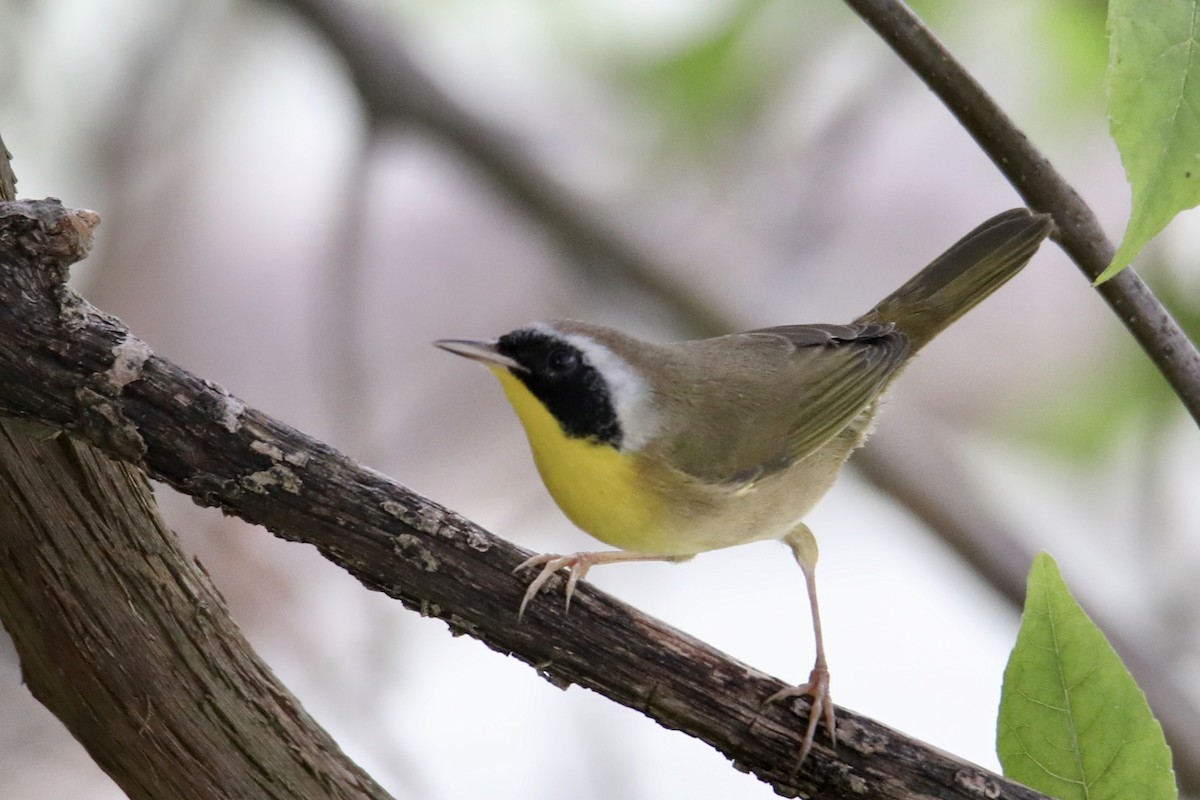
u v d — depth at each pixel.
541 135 12.98
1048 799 6.23
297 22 12.09
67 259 5.71
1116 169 13.10
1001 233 9.89
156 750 6.16
